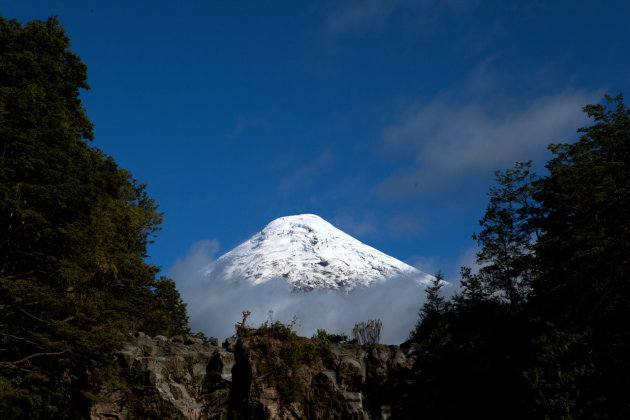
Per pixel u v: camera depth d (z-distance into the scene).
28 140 17.38
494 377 18.72
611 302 17.97
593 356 16.69
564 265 19.78
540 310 20.09
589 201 23.97
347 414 17.84
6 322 17.75
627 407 15.26
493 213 29.41
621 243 18.97
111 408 17.95
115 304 20.36
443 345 20.09
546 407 15.91
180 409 17.80
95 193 20.22
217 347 20.30
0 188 16.36
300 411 17.86
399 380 19.00
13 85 20.17
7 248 18.47
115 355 18.86
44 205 18.64
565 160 28.86
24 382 17.31
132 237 26.42
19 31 21.72
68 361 18.39
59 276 19.78
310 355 19.11
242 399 18.17
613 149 28.16
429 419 18.20
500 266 27.12
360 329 21.47
